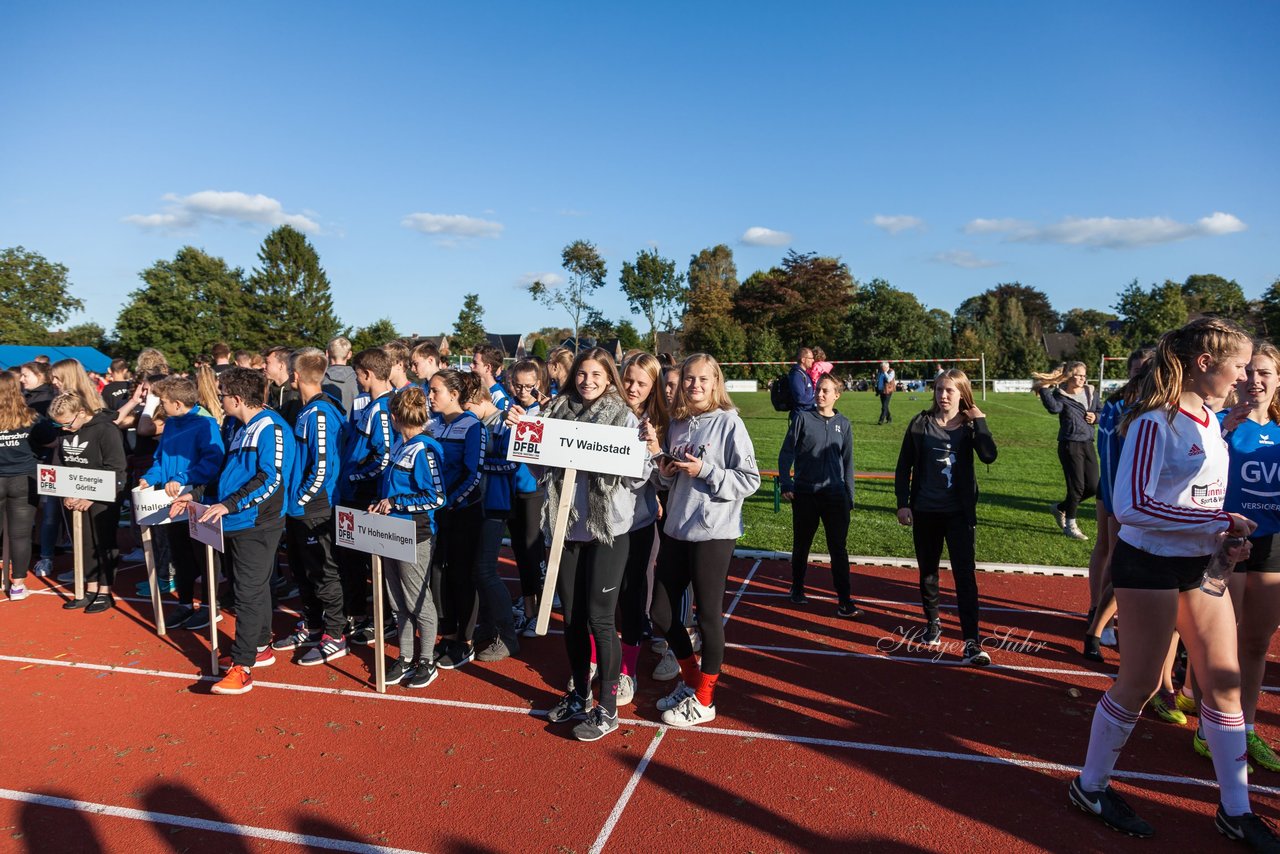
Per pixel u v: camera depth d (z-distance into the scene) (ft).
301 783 11.95
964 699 14.93
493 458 17.01
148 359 27.17
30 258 183.21
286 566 25.55
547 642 18.48
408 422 15.52
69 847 10.38
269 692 15.49
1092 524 30.96
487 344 20.59
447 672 16.49
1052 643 18.03
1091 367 142.20
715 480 12.68
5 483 21.34
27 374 29.55
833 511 19.75
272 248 210.59
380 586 15.21
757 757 12.67
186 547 19.42
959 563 16.56
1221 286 242.17
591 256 188.03
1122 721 10.48
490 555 16.71
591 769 12.30
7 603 21.50
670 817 10.93
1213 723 10.30
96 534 20.89
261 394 15.83
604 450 12.63
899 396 125.70
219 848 10.33
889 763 12.46
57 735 13.66
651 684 15.99
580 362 13.47
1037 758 12.61
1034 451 54.85
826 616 20.10
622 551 13.14
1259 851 9.86
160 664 17.04
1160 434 9.89
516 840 10.42
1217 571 9.97
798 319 199.31
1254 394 11.53
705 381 13.26
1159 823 10.71
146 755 12.89
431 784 11.88
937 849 10.17
